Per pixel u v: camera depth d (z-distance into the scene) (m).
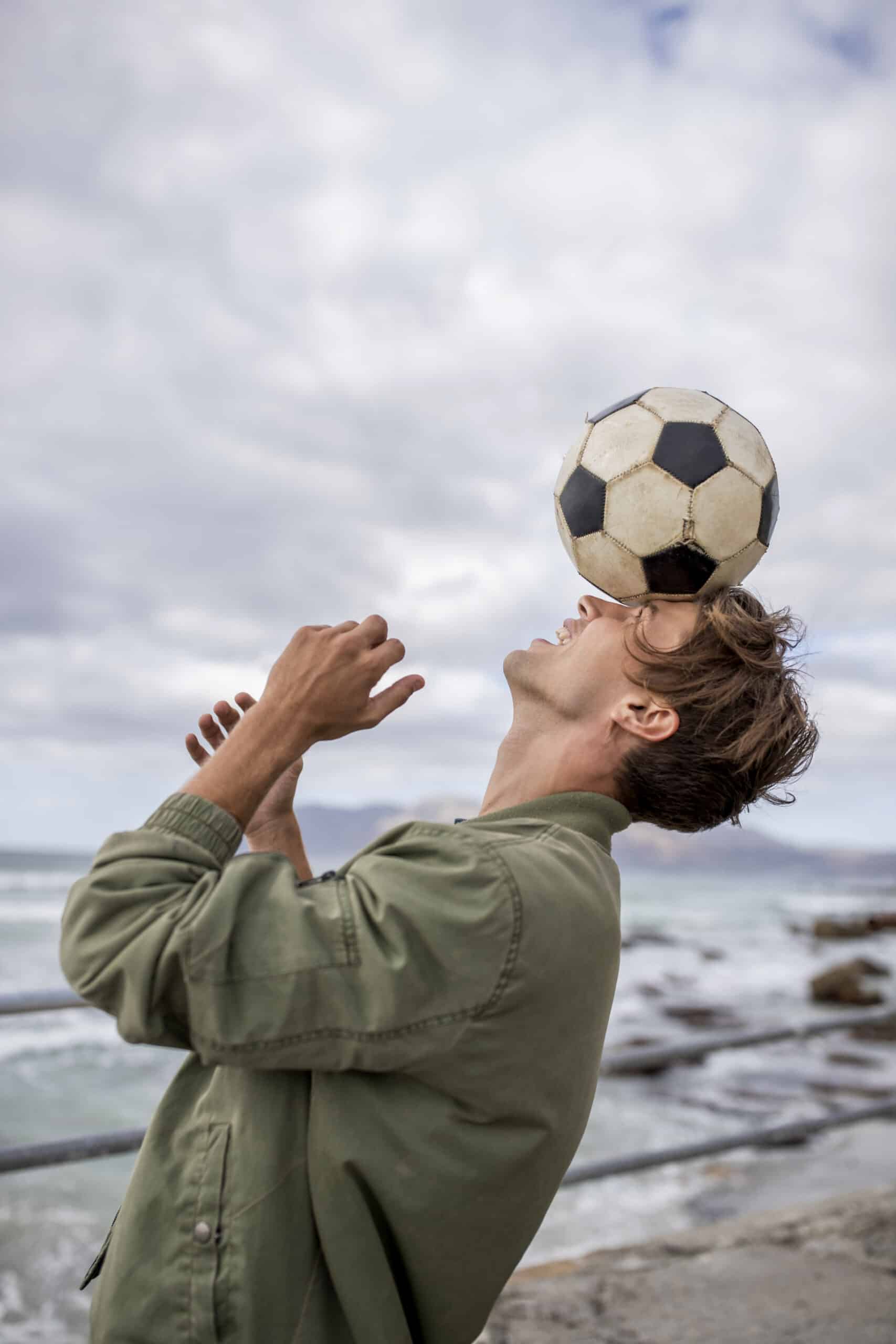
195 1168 1.08
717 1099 9.77
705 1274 2.76
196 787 1.09
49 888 49.00
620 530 1.41
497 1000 1.02
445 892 1.03
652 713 1.31
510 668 1.44
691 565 1.38
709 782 1.31
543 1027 1.07
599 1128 8.53
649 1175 7.20
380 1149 1.05
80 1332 4.42
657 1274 2.76
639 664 1.33
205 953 0.96
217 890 0.99
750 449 1.44
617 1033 13.39
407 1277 1.09
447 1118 1.06
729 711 1.31
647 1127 8.66
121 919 1.00
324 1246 1.04
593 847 1.23
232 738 1.13
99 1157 2.31
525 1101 1.08
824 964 24.75
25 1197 6.28
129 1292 1.06
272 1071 1.09
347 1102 1.05
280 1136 1.07
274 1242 1.04
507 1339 2.36
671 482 1.39
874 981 18.52
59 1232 5.68
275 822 1.48
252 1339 1.02
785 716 1.33
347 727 1.16
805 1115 9.27
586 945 1.11
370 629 1.17
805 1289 2.65
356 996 0.99
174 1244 1.06
